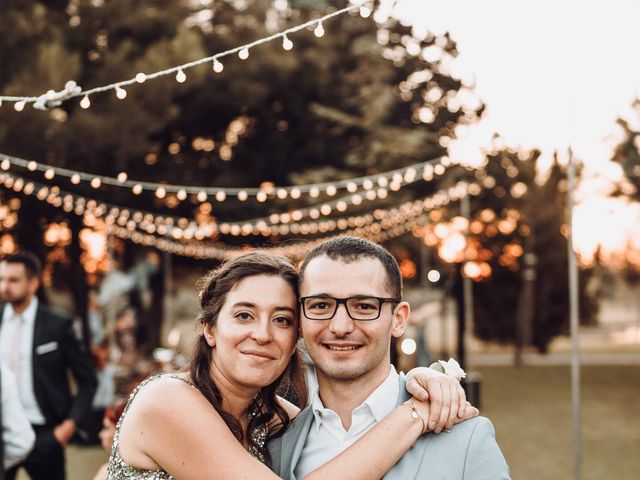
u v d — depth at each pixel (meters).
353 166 18.00
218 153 19.31
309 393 2.89
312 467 2.49
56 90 11.95
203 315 2.57
